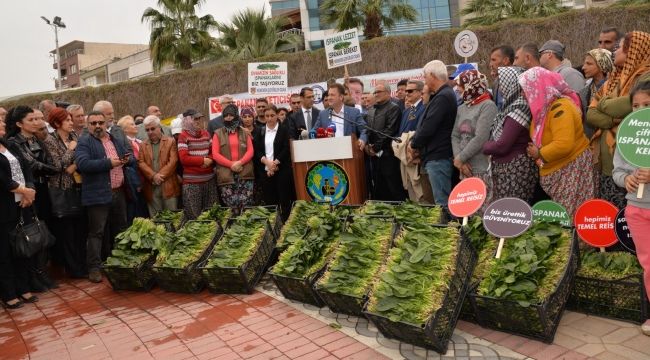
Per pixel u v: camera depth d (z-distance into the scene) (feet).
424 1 133.90
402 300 10.89
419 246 11.71
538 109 12.82
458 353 10.56
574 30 40.63
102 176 19.11
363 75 42.04
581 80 15.75
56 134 20.17
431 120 16.22
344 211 16.28
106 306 16.38
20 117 18.90
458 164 15.34
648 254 10.07
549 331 10.53
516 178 13.85
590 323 11.41
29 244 16.94
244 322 13.53
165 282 16.96
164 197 22.24
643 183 9.67
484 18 64.75
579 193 12.95
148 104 50.57
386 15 64.18
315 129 21.89
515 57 17.61
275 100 39.58
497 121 14.17
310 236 15.39
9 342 13.93
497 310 11.00
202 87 49.49
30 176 17.93
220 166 21.48
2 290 16.88
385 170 19.56
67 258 20.51
